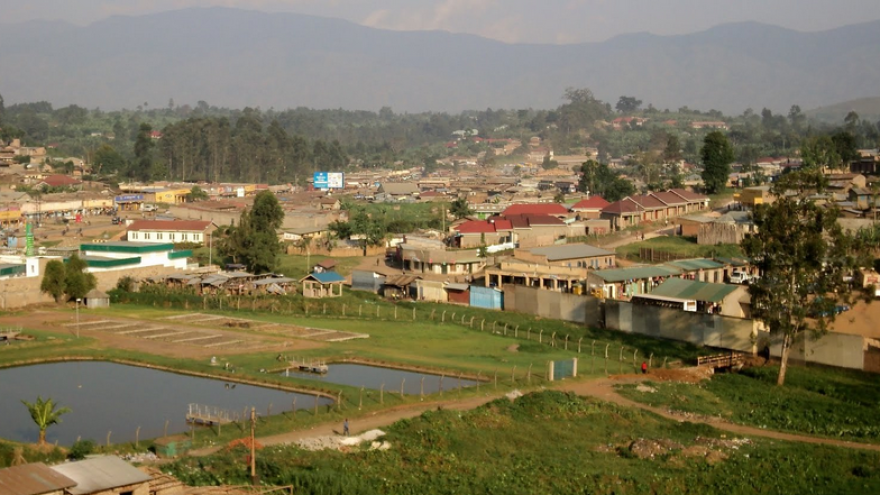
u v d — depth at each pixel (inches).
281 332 3174.2
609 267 4192.9
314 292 3951.8
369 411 2155.5
